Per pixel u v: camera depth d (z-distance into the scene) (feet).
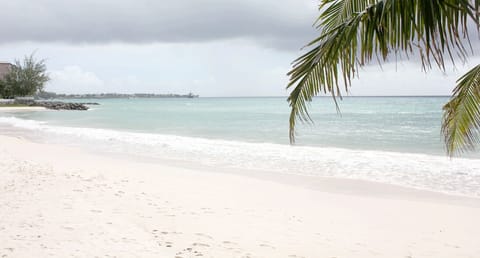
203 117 140.46
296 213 22.11
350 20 8.79
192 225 18.92
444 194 28.19
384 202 25.36
